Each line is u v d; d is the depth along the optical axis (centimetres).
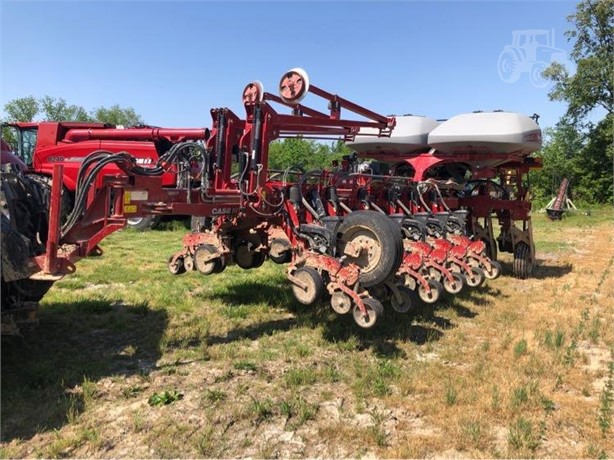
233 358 472
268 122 547
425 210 791
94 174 416
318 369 454
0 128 482
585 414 376
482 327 593
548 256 1220
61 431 335
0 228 365
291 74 543
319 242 542
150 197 458
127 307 626
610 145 3225
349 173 642
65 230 412
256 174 546
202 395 391
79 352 474
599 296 759
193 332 538
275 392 403
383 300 588
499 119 828
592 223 2300
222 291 716
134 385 407
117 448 321
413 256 592
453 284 630
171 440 329
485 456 320
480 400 390
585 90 3359
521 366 464
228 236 650
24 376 409
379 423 357
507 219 945
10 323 390
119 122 5125
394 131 905
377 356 489
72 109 4500
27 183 456
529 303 716
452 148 858
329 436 340
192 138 1107
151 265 920
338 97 613
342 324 577
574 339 549
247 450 323
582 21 3372
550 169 3491
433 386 419
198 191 501
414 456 319
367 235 516
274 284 779
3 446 315
